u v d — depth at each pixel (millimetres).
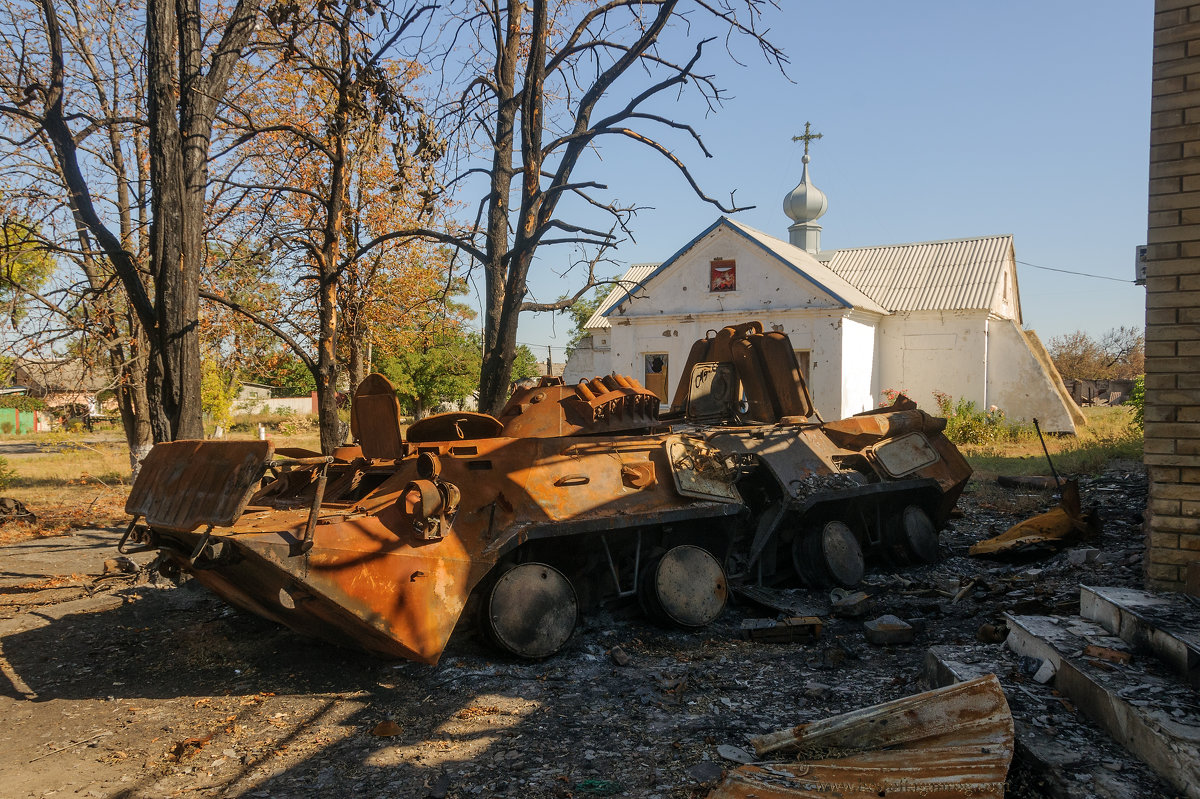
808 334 23703
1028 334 28109
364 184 12844
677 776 4332
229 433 34094
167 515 5566
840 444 9625
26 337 10383
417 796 4273
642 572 7219
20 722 5484
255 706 5629
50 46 8391
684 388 9828
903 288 26609
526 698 5586
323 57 10070
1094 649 4621
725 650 6625
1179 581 5211
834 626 7242
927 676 5449
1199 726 3652
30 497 17109
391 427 6691
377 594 5508
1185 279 5109
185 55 8398
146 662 6641
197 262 8430
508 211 9188
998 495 13953
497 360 8609
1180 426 5148
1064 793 3576
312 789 4395
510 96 9141
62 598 8695
